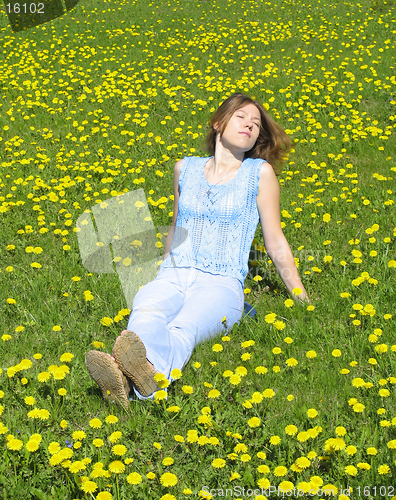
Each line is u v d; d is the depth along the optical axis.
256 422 2.24
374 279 3.33
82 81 9.15
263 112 3.33
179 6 16.59
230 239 3.06
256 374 2.69
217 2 16.95
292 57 10.72
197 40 12.24
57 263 3.88
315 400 2.50
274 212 3.17
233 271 3.03
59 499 1.99
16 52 11.65
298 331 2.97
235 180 3.12
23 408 2.45
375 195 4.90
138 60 10.75
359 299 3.28
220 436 2.25
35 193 5.11
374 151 6.11
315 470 2.12
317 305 3.25
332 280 3.55
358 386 2.48
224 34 12.58
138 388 2.36
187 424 2.34
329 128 6.96
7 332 3.09
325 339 2.94
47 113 7.59
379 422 2.30
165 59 10.60
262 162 3.17
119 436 2.18
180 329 2.65
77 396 2.51
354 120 6.83
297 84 8.71
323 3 16.14
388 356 2.74
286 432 2.18
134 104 7.71
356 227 4.38
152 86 8.88
